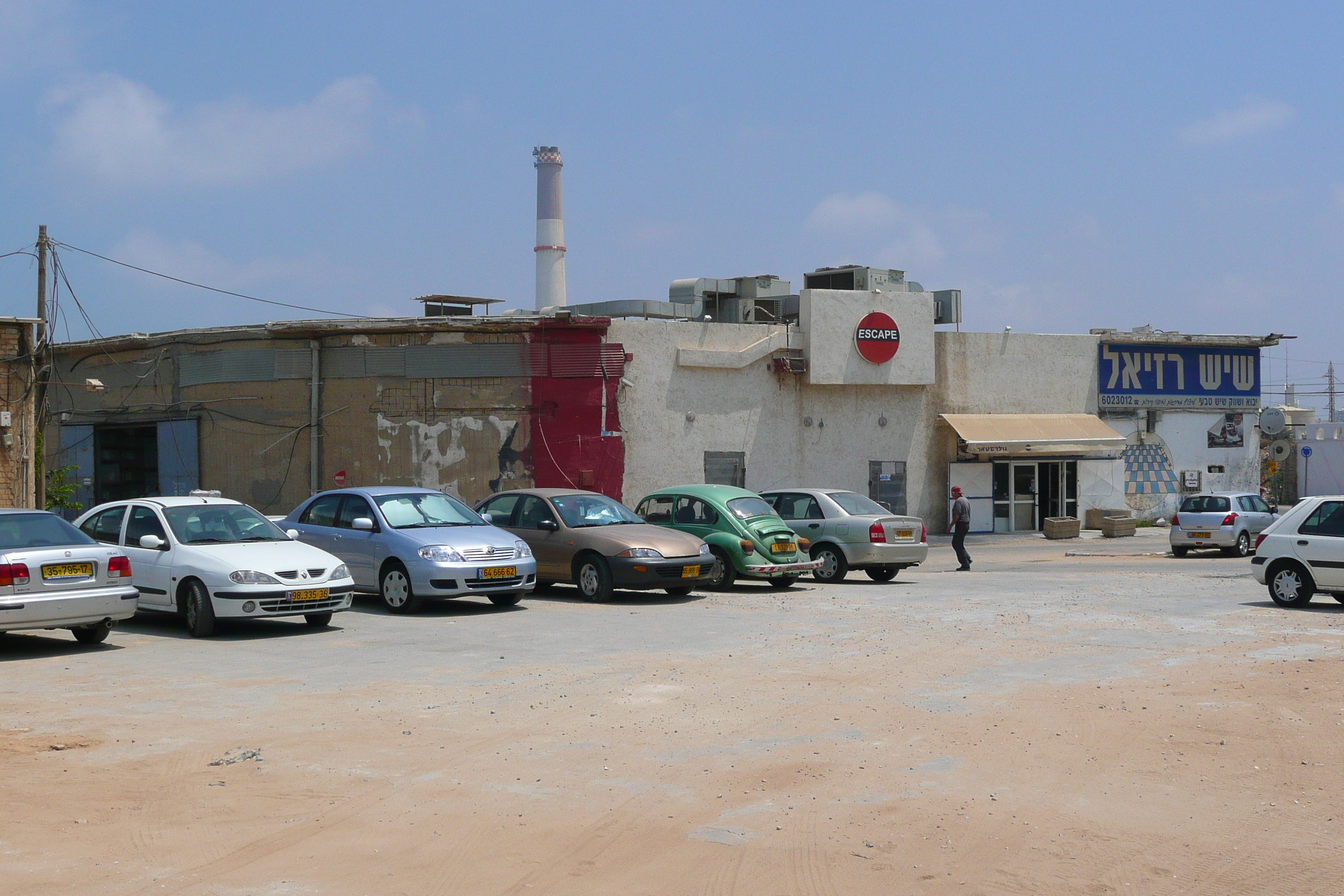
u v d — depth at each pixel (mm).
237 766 7168
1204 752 7566
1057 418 34750
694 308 33312
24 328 21828
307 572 13125
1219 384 37875
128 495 32969
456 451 28078
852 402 31953
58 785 6758
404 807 6379
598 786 6781
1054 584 19484
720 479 30062
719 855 5676
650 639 12523
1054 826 6141
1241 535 27266
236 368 29438
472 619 14547
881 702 9023
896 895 5207
